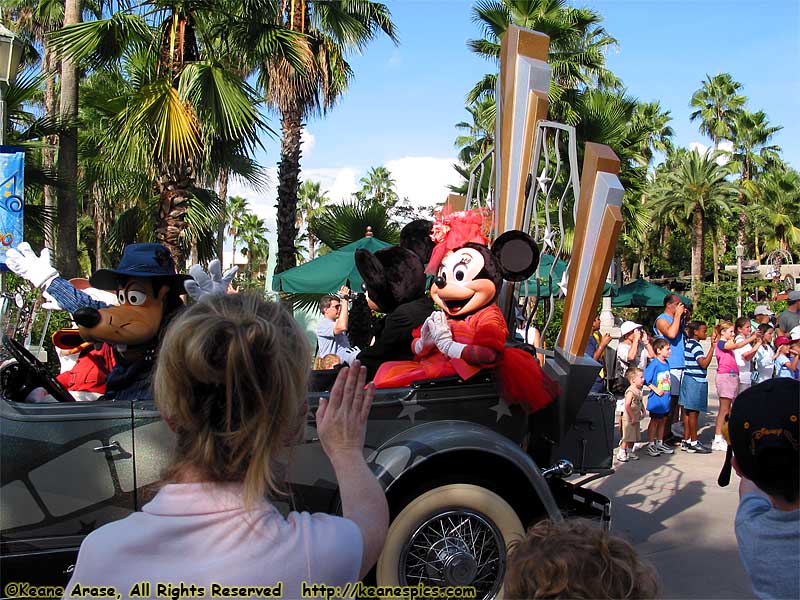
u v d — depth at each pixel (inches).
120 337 138.6
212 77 361.7
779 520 69.0
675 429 312.5
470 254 146.6
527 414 141.9
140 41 391.9
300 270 364.2
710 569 165.2
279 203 538.3
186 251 428.5
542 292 199.5
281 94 517.3
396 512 129.4
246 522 50.1
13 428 112.5
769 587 68.7
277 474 55.3
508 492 137.0
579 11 645.3
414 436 128.5
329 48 530.9
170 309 147.6
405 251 166.1
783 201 1948.8
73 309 148.7
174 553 49.4
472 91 725.3
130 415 116.4
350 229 479.2
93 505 114.3
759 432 68.2
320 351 290.8
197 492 50.6
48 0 698.8
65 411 115.1
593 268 139.4
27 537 112.4
